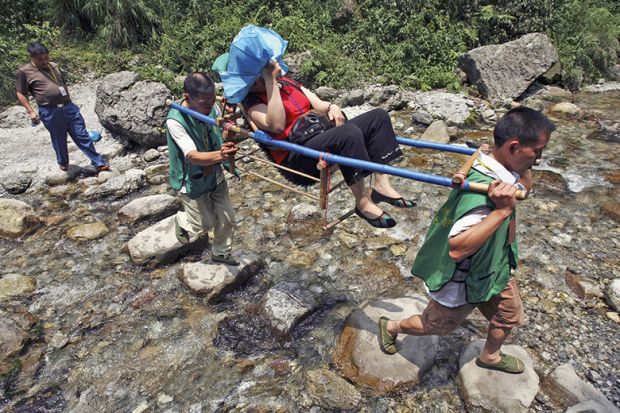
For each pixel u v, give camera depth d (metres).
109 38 9.77
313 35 9.78
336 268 4.31
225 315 3.80
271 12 10.32
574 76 9.20
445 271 2.35
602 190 5.38
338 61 9.23
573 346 3.34
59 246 4.80
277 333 3.54
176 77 9.00
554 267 4.16
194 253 4.58
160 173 6.26
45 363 3.44
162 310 3.89
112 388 3.22
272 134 2.76
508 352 3.18
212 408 3.03
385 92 8.27
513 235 2.28
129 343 3.58
